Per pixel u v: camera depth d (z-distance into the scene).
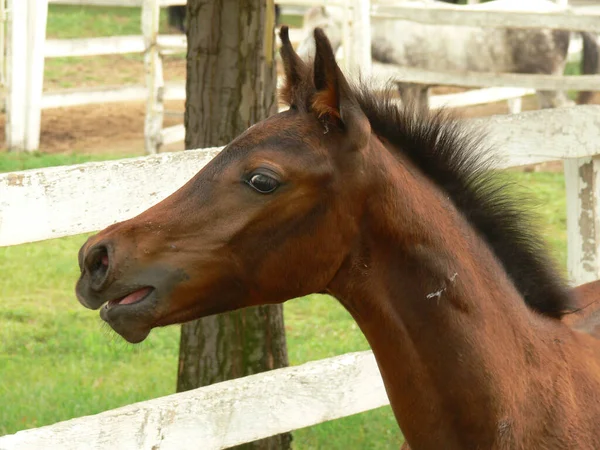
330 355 7.76
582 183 5.95
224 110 5.37
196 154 4.35
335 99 2.98
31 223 3.93
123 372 7.45
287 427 4.51
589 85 12.62
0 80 14.67
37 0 13.03
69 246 10.59
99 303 3.03
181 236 3.02
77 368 7.45
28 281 9.31
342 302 3.23
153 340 8.23
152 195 4.24
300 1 11.80
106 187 4.11
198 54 5.37
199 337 5.47
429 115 3.27
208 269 3.03
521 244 3.33
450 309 3.09
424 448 3.20
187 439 4.19
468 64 14.43
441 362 3.10
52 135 14.67
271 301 3.13
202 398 4.21
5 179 3.84
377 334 3.16
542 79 12.62
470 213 3.26
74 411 6.49
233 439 4.34
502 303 3.21
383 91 3.30
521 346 3.20
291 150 2.99
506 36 14.34
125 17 23.58
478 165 3.31
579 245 6.05
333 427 6.51
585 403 3.28
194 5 5.34
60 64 19.06
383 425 6.57
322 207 3.02
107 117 16.20
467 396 3.10
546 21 10.74
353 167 3.00
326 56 2.94
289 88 3.18
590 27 10.68
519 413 3.14
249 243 3.02
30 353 7.77
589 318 3.76
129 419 4.01
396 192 3.07
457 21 10.79
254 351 5.49
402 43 14.34
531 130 5.39
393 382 3.20
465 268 3.13
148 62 13.57
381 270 3.10
